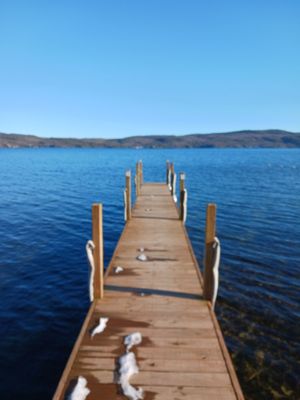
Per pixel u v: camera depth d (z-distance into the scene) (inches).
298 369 233.0
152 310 203.0
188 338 173.3
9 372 233.9
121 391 134.8
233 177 1567.4
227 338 269.4
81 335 174.4
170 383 139.9
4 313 313.3
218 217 713.6
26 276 401.4
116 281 246.1
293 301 334.0
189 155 4731.8
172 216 472.1
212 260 211.9
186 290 231.6
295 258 460.1
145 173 1827.0
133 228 405.1
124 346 165.8
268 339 268.8
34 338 274.1
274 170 1995.6
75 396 130.9
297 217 711.7
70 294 354.9
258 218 704.4
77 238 563.8
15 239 554.6
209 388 137.6
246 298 339.3
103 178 1568.7
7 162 2910.9
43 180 1473.9
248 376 225.6
